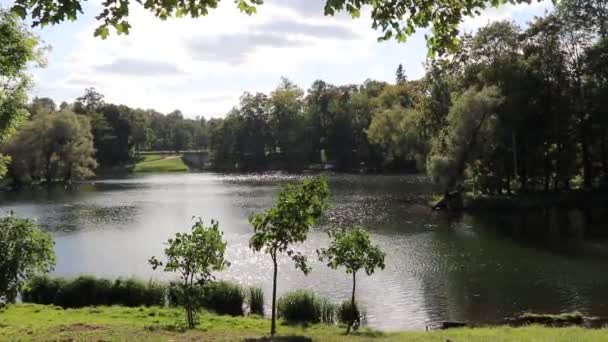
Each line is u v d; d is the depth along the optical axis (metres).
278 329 17.22
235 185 82.44
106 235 39.56
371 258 17.91
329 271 27.55
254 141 123.94
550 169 53.56
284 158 123.25
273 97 122.94
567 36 53.25
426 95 62.47
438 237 36.69
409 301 22.38
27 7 7.07
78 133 88.00
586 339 13.51
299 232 15.14
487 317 20.02
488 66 55.06
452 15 8.41
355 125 115.44
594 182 55.91
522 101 51.81
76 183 88.94
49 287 21.77
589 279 25.25
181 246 16.23
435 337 14.69
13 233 15.20
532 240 34.97
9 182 84.31
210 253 16.28
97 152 120.31
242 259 30.53
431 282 25.33
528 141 53.31
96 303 21.58
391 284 25.03
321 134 120.56
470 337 14.39
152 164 131.38
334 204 54.84
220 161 127.12
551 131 52.56
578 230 37.94
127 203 59.16
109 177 105.12
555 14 54.06
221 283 21.34
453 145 51.47
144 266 29.72
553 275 26.16
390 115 79.12
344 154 115.25
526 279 25.56
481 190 55.00
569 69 53.50
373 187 72.88
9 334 14.35
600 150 55.28
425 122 61.69
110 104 131.00
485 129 50.88
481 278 25.91
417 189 69.44
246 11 8.10
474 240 35.44
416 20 8.45
